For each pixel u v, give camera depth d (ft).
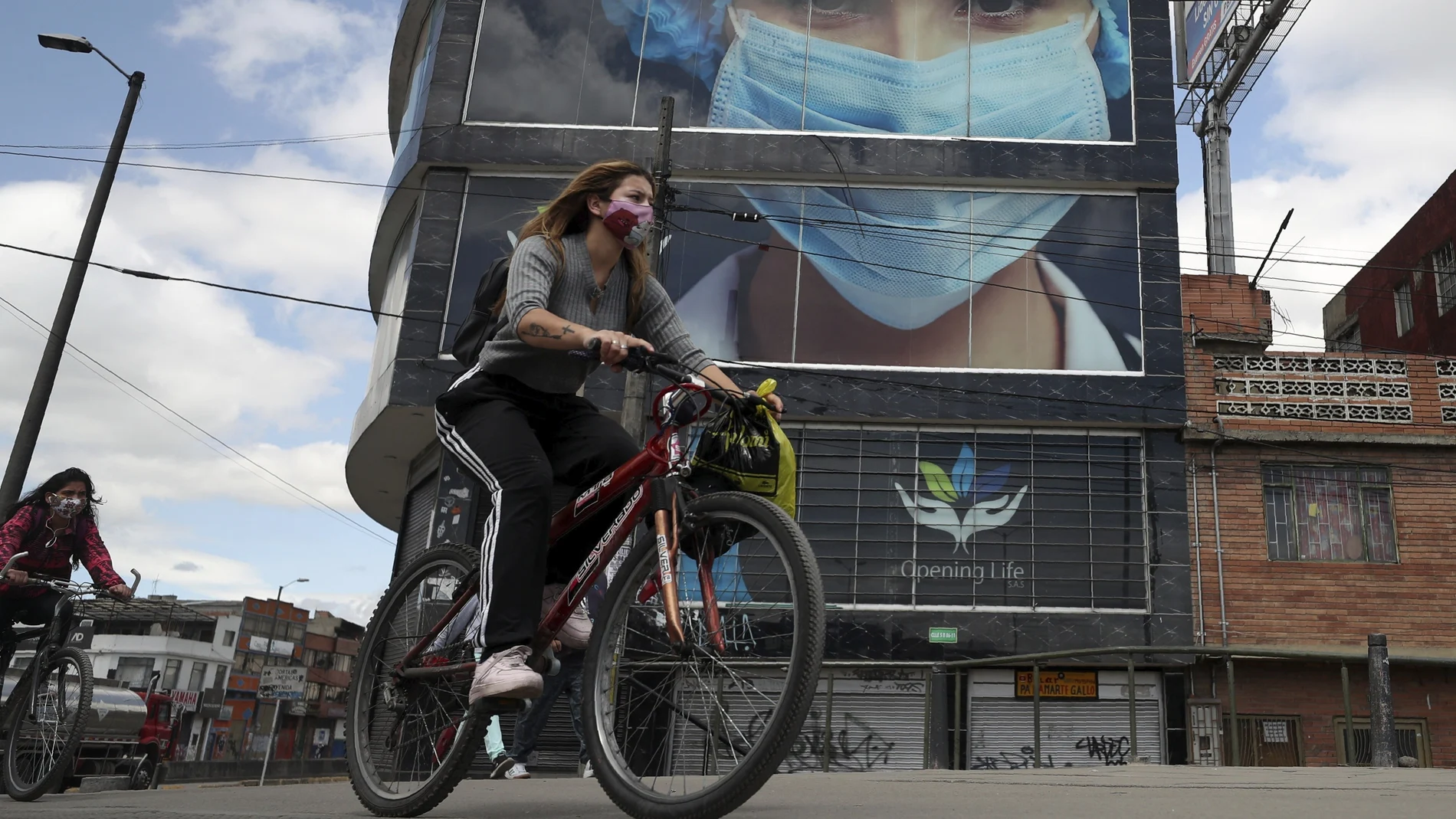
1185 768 18.10
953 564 43.47
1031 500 44.14
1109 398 44.83
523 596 8.50
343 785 16.29
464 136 48.88
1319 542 43.93
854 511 44.27
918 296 46.75
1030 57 49.88
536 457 8.88
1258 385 45.68
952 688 41.91
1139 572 43.01
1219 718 41.34
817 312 46.65
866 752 41.06
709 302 46.88
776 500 8.53
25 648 17.13
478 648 9.28
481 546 8.78
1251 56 62.95
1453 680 42.09
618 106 49.65
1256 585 43.09
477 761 30.71
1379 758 23.39
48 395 43.37
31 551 16.85
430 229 47.78
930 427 45.21
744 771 7.17
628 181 9.48
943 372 45.44
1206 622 42.63
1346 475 44.70
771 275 47.16
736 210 48.16
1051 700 41.83
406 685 10.21
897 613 42.70
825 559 43.78
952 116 49.26
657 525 8.45
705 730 7.95
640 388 35.86
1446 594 42.98
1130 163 47.75
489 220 48.16
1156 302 46.09
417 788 9.48
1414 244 70.74
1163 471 44.27
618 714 8.38
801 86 49.78
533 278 8.95
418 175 49.42
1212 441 44.55
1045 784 12.60
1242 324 46.88
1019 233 47.44
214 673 173.58
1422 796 9.72
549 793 12.25
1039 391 45.03
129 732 32.09
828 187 48.34
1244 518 43.96
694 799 7.41
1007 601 42.88
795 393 45.44
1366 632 42.60
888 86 49.78
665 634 8.30
